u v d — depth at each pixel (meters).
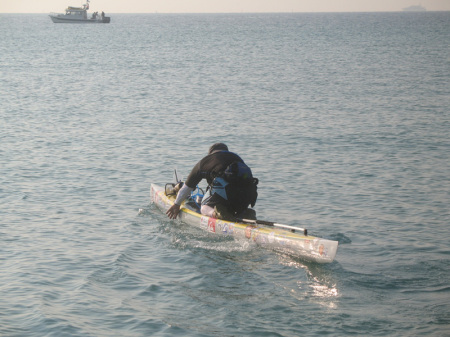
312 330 5.74
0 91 31.09
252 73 42.41
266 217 9.94
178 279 7.15
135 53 67.75
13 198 10.96
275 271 7.49
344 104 25.50
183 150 15.77
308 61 54.12
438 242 8.64
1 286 6.73
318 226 9.44
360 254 8.12
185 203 10.27
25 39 104.44
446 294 6.70
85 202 10.82
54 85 34.41
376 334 5.67
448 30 129.62
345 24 195.62
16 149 15.63
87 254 7.98
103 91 31.39
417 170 13.48
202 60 56.53
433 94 28.62
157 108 24.66
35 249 8.16
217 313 6.12
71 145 16.31
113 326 5.74
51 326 5.66
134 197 11.25
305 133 18.31
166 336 5.55
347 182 12.38
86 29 163.38
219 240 8.85
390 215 10.05
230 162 9.15
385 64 49.44
